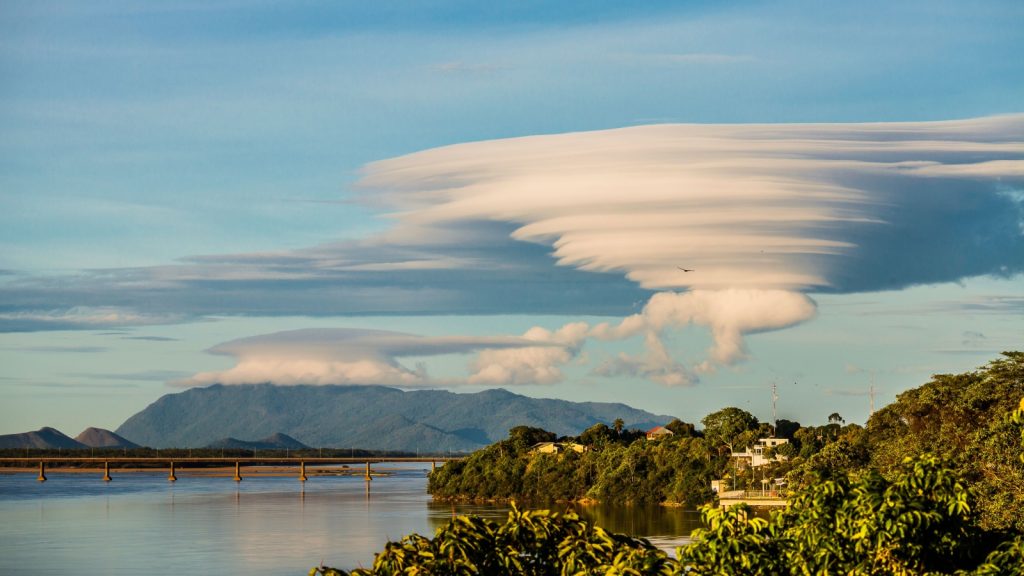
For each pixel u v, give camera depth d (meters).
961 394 159.75
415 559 36.72
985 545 41.81
